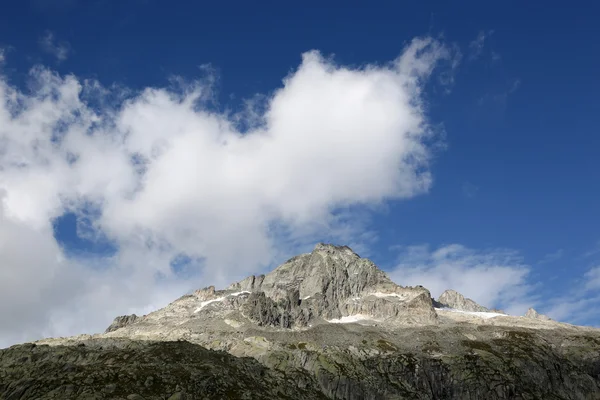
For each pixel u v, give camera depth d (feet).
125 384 616.39
